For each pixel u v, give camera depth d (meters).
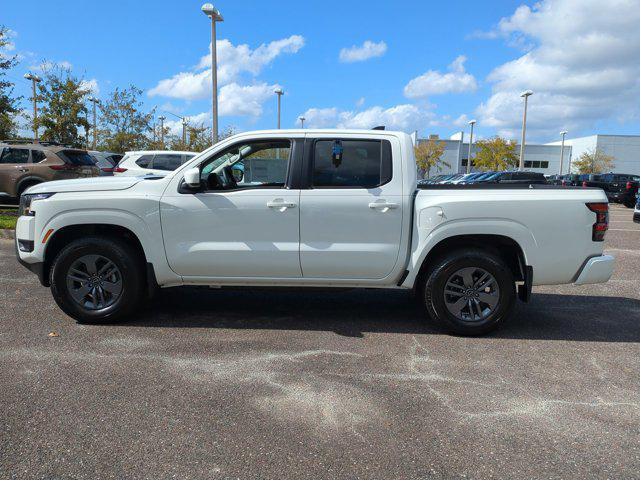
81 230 5.16
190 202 4.89
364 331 5.07
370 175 4.91
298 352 4.45
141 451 2.85
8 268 7.58
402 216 4.84
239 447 2.91
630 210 23.36
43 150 13.35
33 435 2.98
